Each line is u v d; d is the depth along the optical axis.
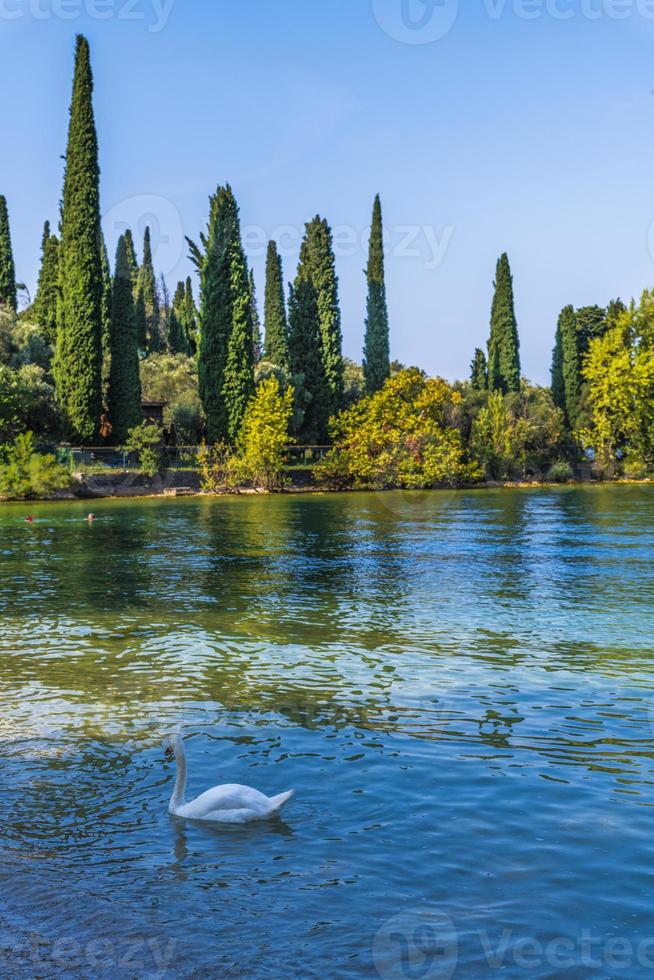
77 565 27.84
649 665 15.05
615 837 8.55
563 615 19.62
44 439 63.53
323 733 11.60
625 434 90.12
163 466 66.62
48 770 10.30
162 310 114.62
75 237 64.00
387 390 76.62
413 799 9.46
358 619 19.23
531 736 11.48
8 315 70.81
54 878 7.81
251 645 16.70
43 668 14.96
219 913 7.24
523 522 44.00
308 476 73.88
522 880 7.75
